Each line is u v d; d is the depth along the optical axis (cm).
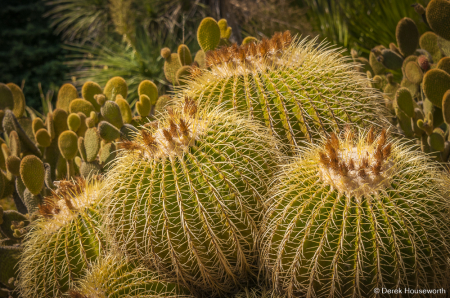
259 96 189
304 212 156
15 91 250
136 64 584
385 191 152
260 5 570
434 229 154
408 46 231
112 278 170
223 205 162
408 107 205
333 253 153
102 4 698
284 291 164
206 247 166
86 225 178
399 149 165
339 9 524
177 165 166
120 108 229
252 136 175
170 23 621
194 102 178
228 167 166
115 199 170
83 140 226
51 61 906
